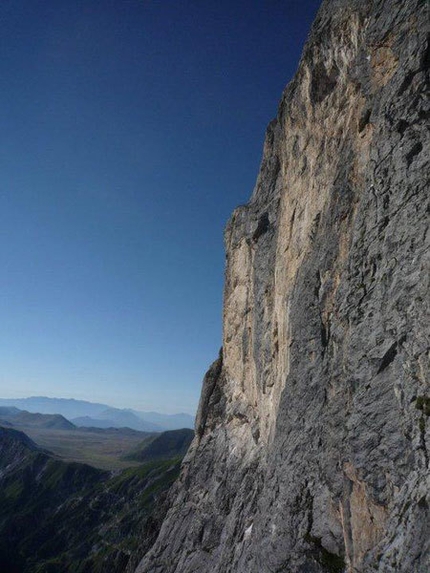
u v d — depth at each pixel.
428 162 18.53
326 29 28.72
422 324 17.05
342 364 22.17
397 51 21.70
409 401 17.16
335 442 21.70
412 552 14.06
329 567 19.95
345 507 19.94
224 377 55.88
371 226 21.00
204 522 43.62
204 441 53.66
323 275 26.33
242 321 50.03
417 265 17.92
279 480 26.19
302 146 33.59
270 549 24.19
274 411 35.81
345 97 27.09
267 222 44.19
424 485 14.88
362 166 23.47
